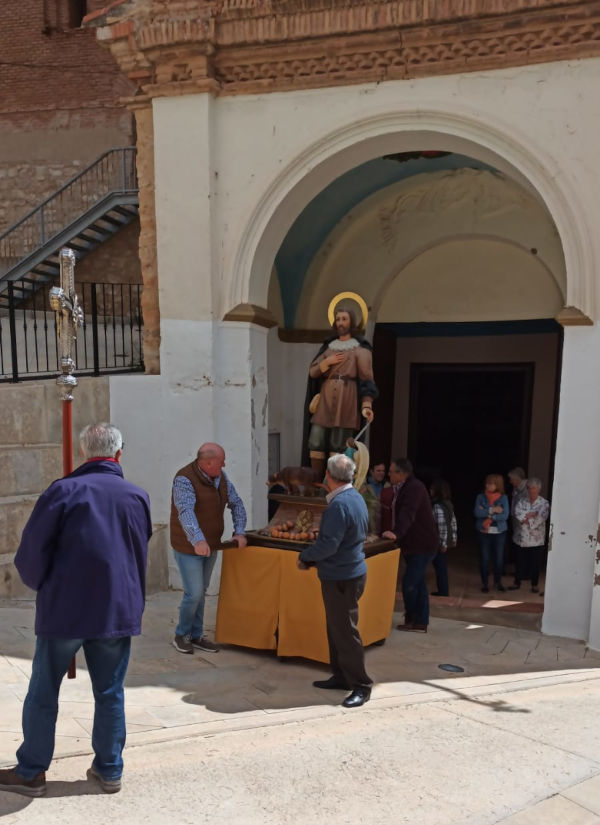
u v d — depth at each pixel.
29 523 2.99
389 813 3.03
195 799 3.10
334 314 6.76
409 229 8.89
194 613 5.26
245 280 6.80
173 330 6.93
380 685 4.82
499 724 4.09
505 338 12.02
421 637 6.01
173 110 6.73
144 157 7.05
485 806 3.10
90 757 3.43
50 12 14.55
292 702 4.43
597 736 3.93
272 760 3.51
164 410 7.01
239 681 4.79
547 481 11.91
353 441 5.75
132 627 3.05
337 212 8.64
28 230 14.62
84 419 6.92
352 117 6.32
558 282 8.36
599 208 5.74
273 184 6.62
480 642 5.91
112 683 3.10
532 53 5.82
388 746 3.72
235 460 7.01
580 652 5.68
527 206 8.38
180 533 5.18
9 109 14.77
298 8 6.25
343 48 6.25
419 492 5.87
